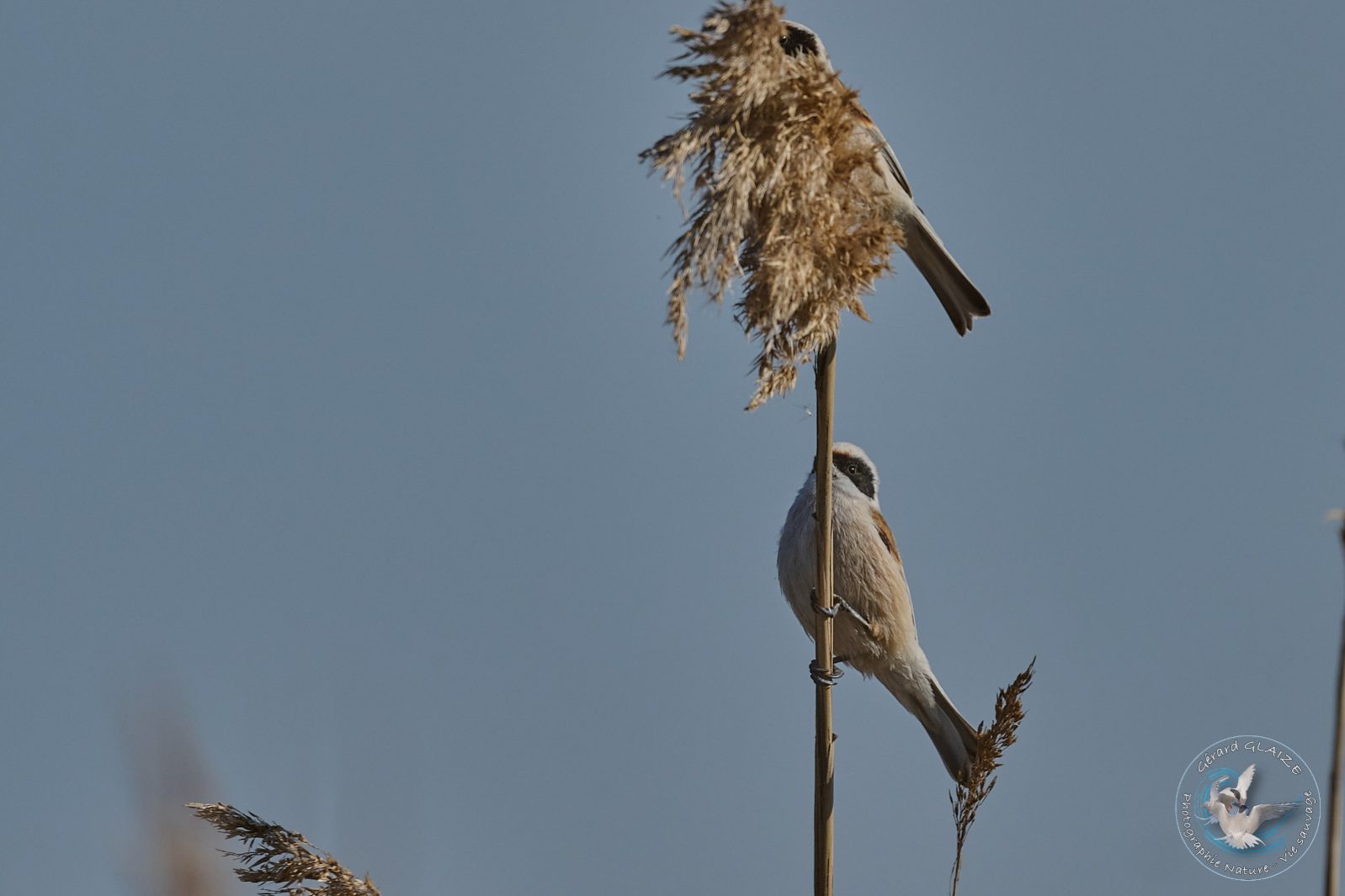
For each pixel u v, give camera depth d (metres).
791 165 6.27
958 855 7.18
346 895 5.84
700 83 6.33
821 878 6.89
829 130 6.46
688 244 6.15
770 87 6.27
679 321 6.13
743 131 6.41
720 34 6.30
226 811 5.75
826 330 6.48
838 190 6.55
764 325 6.37
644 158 6.30
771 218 6.34
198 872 4.43
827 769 6.99
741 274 6.43
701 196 6.26
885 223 6.53
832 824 6.94
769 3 6.30
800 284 6.18
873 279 6.48
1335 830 4.51
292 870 5.75
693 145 6.23
